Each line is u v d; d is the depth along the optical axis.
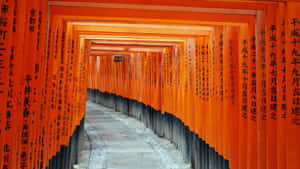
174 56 7.52
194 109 5.98
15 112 2.01
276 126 3.04
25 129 2.31
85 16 3.51
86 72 7.44
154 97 9.75
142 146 7.91
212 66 4.67
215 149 4.54
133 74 12.63
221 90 4.30
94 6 3.37
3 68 1.88
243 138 3.63
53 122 3.71
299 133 2.70
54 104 3.77
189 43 6.04
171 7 3.29
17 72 2.02
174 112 7.61
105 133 9.60
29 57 2.34
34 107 2.44
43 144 3.09
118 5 3.27
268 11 3.09
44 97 3.04
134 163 6.35
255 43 3.46
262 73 3.25
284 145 2.85
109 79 15.79
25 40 2.31
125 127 10.75
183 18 3.57
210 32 4.86
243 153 3.62
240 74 3.67
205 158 5.11
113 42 6.99
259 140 3.27
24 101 2.32
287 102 2.76
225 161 4.05
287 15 2.77
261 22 3.27
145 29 5.06
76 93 5.76
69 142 5.23
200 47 5.26
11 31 1.91
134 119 12.48
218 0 2.99
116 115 13.56
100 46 7.75
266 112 3.22
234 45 3.92
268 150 3.08
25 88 2.32
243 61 3.63
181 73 6.79
